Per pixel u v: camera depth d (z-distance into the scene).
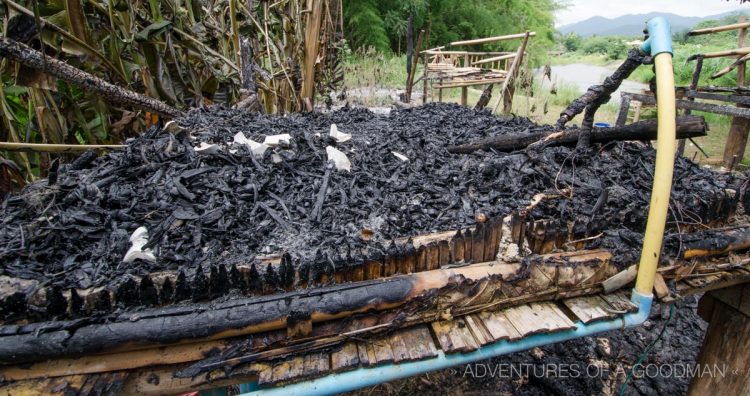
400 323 0.79
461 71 4.08
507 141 1.43
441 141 1.63
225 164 1.21
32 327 0.68
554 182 1.14
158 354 0.71
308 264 0.79
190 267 0.81
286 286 0.78
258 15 3.30
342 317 0.77
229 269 0.80
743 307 1.16
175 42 2.45
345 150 1.41
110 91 1.60
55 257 0.83
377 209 1.03
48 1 1.78
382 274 0.84
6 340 0.66
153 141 1.31
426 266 0.86
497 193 1.10
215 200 1.03
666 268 0.94
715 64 6.90
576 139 1.27
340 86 4.62
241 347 0.73
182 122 1.73
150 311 0.72
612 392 1.58
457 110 2.40
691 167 1.30
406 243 0.87
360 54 7.93
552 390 1.60
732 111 3.11
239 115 1.92
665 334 1.83
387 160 1.36
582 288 0.89
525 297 0.86
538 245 0.92
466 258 0.88
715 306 1.25
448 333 0.80
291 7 3.23
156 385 0.70
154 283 0.76
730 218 1.11
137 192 1.04
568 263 0.88
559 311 0.86
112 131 2.27
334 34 4.04
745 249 1.05
